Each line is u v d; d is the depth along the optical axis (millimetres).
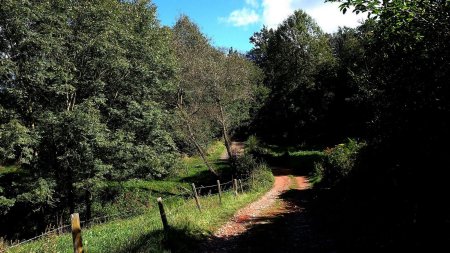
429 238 6562
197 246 10438
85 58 25594
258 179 31031
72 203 25734
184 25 39344
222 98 38531
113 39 25531
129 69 27891
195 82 37188
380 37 6984
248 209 17656
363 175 12047
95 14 24750
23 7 20719
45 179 23297
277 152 57125
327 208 15102
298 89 67000
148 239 9836
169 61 32250
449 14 5367
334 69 60750
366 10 6156
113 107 27906
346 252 8414
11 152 20297
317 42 72688
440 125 5965
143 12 31031
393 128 7391
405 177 7820
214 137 46875
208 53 38750
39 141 22234
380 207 9430
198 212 14445
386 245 7559
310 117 64062
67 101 24812
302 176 38188
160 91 32812
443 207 6504
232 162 39812
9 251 11633
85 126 22266
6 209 22078
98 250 9688
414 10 5707
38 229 25203
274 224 13562
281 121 69125
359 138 18422
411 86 6418
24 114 24156
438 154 6184
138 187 35688
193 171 45250
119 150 25594
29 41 21109
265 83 75875
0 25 21422
